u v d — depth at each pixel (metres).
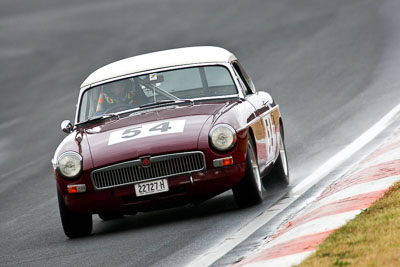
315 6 116.00
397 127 46.12
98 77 34.59
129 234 29.44
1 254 29.31
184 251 24.78
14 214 39.25
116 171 29.09
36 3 160.38
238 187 30.16
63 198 30.06
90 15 138.12
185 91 33.22
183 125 29.81
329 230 22.19
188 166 29.05
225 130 29.20
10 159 59.00
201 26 114.38
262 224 27.02
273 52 90.12
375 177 28.72
